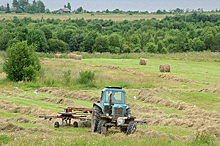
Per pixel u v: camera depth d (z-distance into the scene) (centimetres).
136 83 10488
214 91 8212
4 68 11044
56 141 2786
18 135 3052
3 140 2798
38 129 3591
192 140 3209
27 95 7956
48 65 16088
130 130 3459
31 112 5375
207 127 3894
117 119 3550
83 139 2942
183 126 4494
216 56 19738
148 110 6147
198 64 16375
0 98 7181
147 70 13812
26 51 11231
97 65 15975
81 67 15338
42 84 10481
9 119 4634
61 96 8144
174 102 6706
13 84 10269
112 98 3788
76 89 9838
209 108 6228
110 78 11631
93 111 3872
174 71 13412
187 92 8006
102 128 3550
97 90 9538
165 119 4891
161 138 3259
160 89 8850
